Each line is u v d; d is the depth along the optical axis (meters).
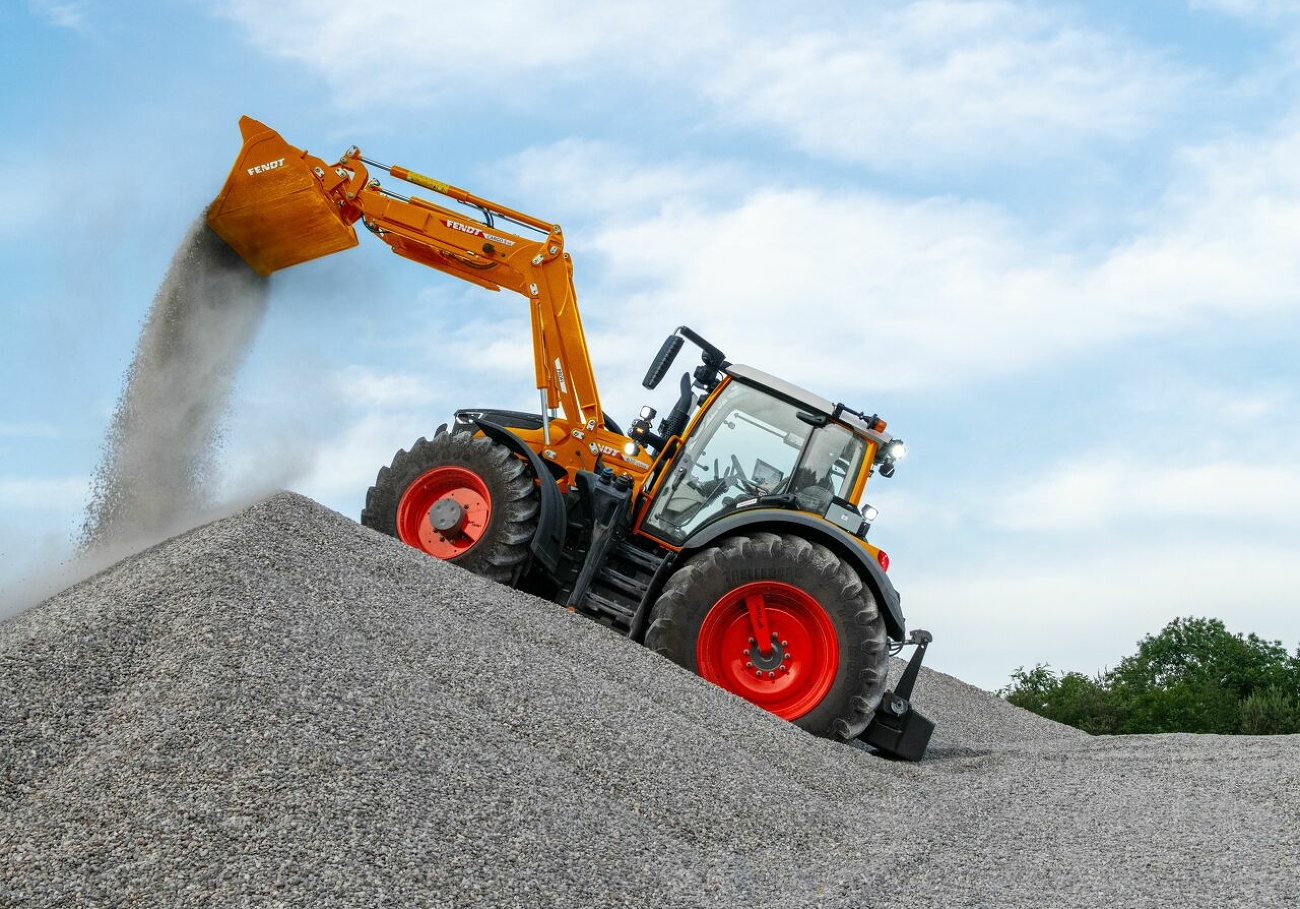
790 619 6.40
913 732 6.42
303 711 3.67
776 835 4.10
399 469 7.15
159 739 3.38
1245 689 16.38
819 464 7.11
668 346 7.55
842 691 6.24
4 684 3.66
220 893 2.79
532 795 3.69
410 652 4.55
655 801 4.07
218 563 4.67
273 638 4.11
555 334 8.02
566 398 8.01
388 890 2.91
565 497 7.26
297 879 2.87
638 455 8.01
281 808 3.15
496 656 4.82
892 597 6.59
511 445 7.25
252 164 7.38
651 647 6.34
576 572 7.09
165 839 2.98
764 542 6.41
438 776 3.56
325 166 7.76
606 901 3.16
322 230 7.44
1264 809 4.91
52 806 3.12
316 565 5.11
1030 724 10.32
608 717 4.59
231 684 3.70
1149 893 3.71
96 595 4.52
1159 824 4.64
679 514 7.12
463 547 7.00
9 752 3.36
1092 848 4.27
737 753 4.77
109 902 2.75
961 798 5.09
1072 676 16.69
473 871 3.10
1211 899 3.64
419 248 8.27
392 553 5.72
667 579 6.74
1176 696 15.39
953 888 3.74
